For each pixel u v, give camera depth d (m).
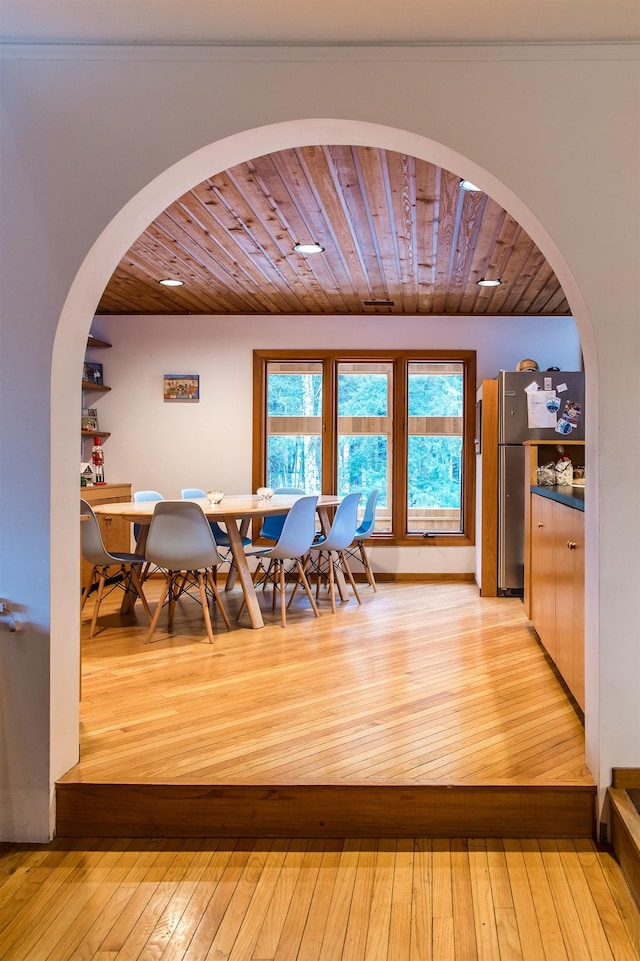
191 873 1.90
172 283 4.80
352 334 5.80
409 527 5.94
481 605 4.83
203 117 2.07
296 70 2.06
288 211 3.31
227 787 2.09
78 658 2.27
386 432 5.92
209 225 3.53
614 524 2.04
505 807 2.07
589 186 2.04
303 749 2.35
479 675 3.21
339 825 2.08
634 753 2.03
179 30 2.01
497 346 5.75
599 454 2.05
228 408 5.87
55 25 1.99
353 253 4.02
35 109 2.07
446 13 1.90
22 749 2.08
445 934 1.65
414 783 2.08
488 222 3.43
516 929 1.66
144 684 3.08
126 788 2.10
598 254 2.04
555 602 3.11
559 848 2.01
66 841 2.09
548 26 1.96
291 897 1.79
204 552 3.78
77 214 2.07
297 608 4.73
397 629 4.11
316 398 5.93
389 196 3.10
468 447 5.79
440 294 5.05
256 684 3.08
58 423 2.13
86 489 4.91
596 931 1.66
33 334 2.08
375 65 2.05
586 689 2.20
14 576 2.08
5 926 1.68
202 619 4.38
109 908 1.75
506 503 5.07
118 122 2.07
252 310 5.72
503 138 2.05
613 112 2.03
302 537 4.20
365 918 1.71
